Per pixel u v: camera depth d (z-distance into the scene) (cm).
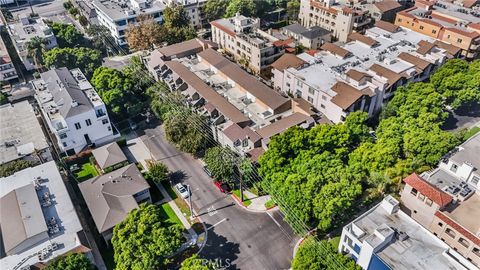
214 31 12512
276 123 8188
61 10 16262
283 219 6738
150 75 10869
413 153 7131
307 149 7038
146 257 5331
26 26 12500
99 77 9200
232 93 9662
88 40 13212
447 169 6700
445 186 6319
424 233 5441
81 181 7719
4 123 8519
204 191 7431
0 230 6062
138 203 7069
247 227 6688
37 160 7706
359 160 6975
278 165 6706
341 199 5844
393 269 4953
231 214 6944
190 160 8231
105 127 8631
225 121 8600
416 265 5016
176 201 7244
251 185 7438
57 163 8088
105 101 8944
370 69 9356
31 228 5744
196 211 7012
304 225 6244
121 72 10019
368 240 5184
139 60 11506
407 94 8412
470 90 8694
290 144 6906
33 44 11119
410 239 5353
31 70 11488
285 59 10025
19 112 8888
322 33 12450
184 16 12650
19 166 7262
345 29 12575
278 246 6341
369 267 5312
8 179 6875
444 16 12238
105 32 12788
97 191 6844
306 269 5153
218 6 13800
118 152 8025
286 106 8894
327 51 10450
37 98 8931
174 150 8531
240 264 6062
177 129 8238
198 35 13525
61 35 12194
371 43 10631
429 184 6072
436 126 7400
